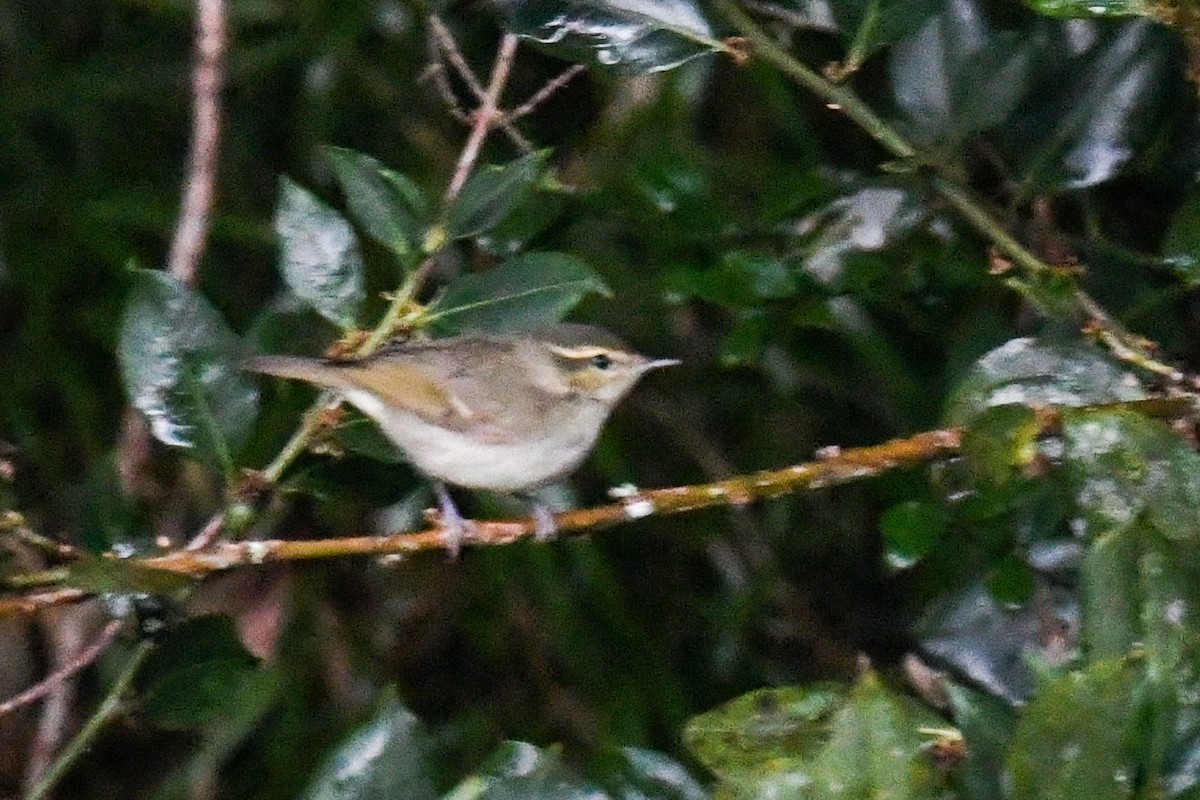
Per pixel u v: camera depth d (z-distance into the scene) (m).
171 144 13.64
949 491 7.89
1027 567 8.25
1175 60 8.00
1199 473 6.18
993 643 8.37
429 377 9.20
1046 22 8.16
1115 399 7.00
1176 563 6.00
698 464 13.47
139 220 12.87
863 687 6.02
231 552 7.29
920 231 8.77
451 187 8.01
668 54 8.01
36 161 13.27
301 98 13.36
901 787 5.89
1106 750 5.57
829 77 8.02
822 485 7.39
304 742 12.78
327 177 12.86
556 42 8.04
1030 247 8.48
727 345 8.95
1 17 13.43
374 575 13.12
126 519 8.77
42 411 13.36
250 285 13.51
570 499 10.67
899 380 11.24
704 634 13.47
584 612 12.99
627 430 13.41
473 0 11.26
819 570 13.34
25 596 7.55
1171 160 8.61
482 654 13.37
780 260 8.77
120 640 10.45
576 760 12.71
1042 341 7.20
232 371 7.71
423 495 9.66
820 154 10.99
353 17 12.55
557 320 8.08
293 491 8.16
